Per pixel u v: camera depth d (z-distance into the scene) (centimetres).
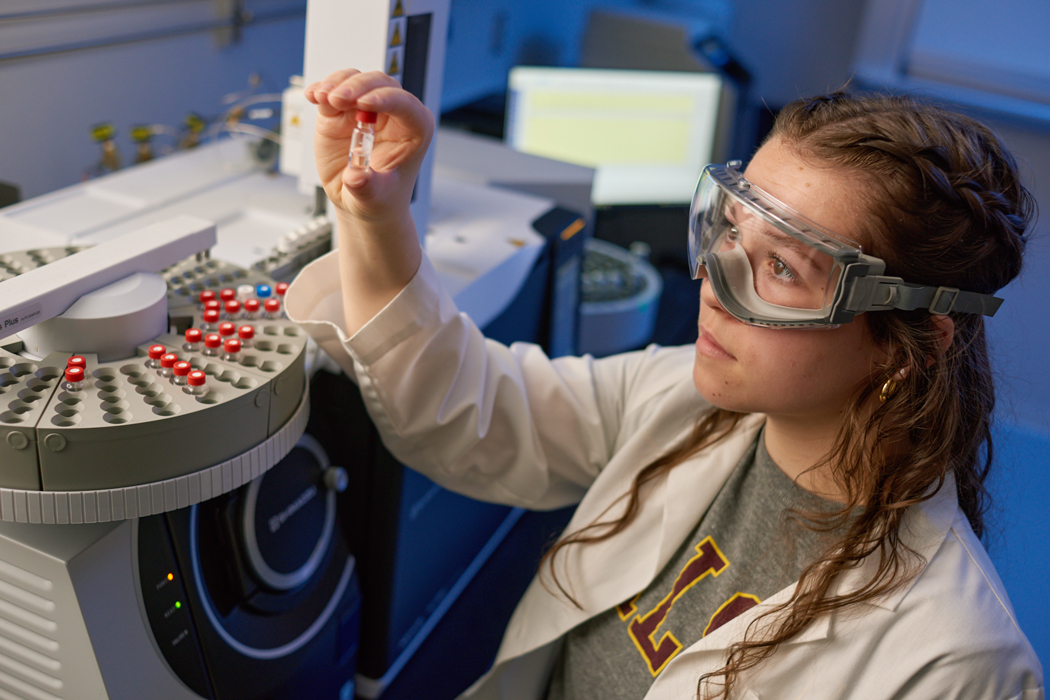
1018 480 195
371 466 106
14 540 62
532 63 266
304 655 91
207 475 61
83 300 64
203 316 72
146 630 70
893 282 54
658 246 258
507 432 82
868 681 60
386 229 63
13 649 68
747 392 61
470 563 145
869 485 62
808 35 263
